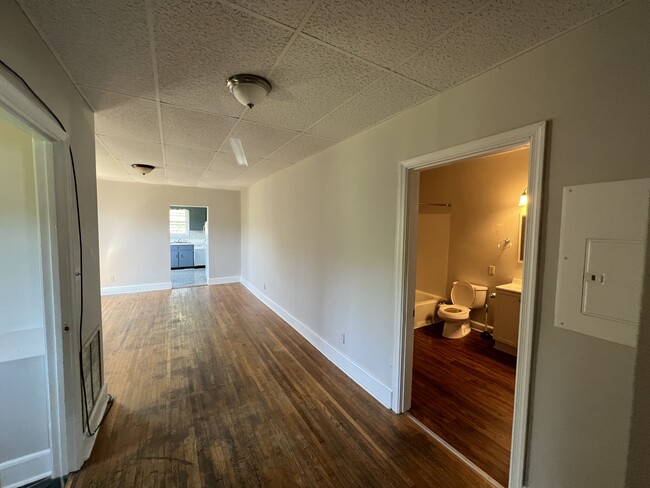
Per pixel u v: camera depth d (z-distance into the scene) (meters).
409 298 2.22
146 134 2.67
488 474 1.71
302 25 1.22
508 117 1.47
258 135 2.68
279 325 4.23
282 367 2.99
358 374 2.68
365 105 2.01
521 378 1.43
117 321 4.34
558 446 1.32
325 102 1.97
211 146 3.07
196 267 10.23
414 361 3.14
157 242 6.26
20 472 1.58
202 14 1.15
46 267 1.53
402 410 2.26
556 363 1.32
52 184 1.50
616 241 1.13
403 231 2.15
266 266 5.27
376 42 1.33
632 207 1.08
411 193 2.14
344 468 1.74
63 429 1.62
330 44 1.35
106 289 5.83
